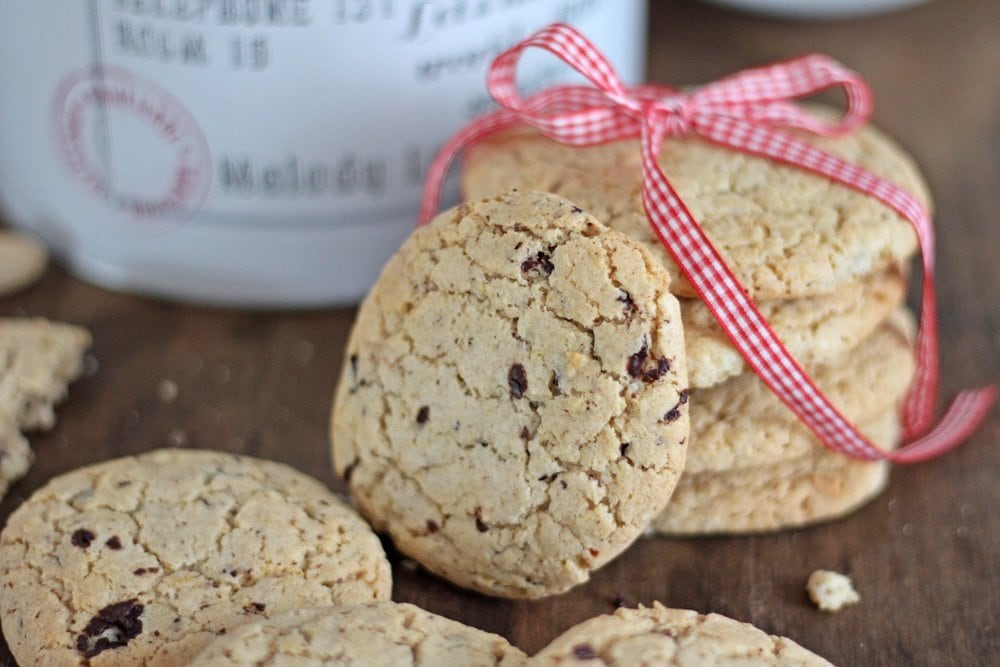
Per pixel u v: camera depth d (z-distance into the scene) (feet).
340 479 1.38
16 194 1.55
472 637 1.18
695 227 1.26
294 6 1.37
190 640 1.20
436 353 1.26
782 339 1.28
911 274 1.56
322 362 1.48
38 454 1.39
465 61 1.43
